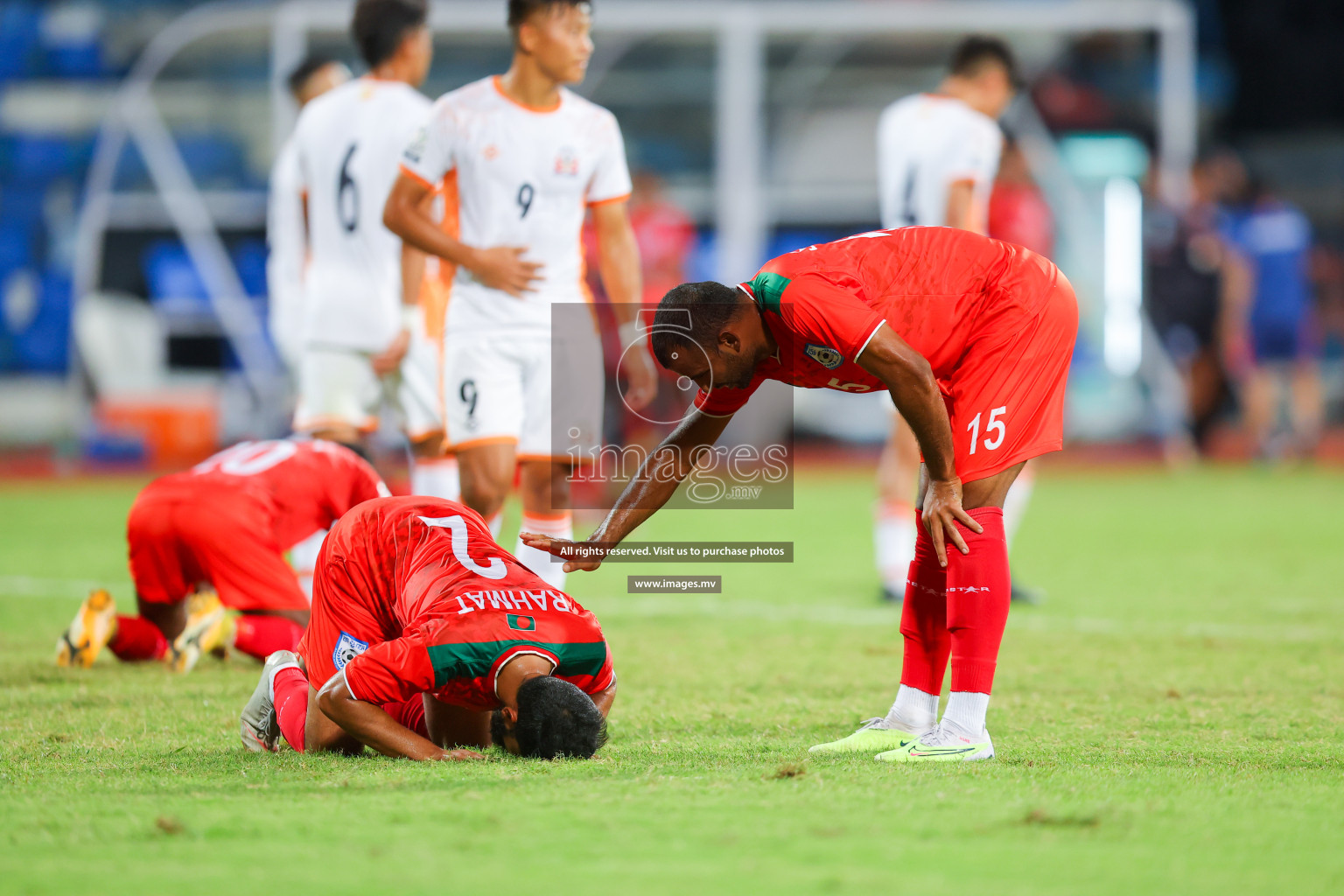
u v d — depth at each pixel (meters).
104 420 51.12
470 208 17.66
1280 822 9.80
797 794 10.55
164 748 12.67
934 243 12.51
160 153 51.31
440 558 12.54
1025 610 22.41
